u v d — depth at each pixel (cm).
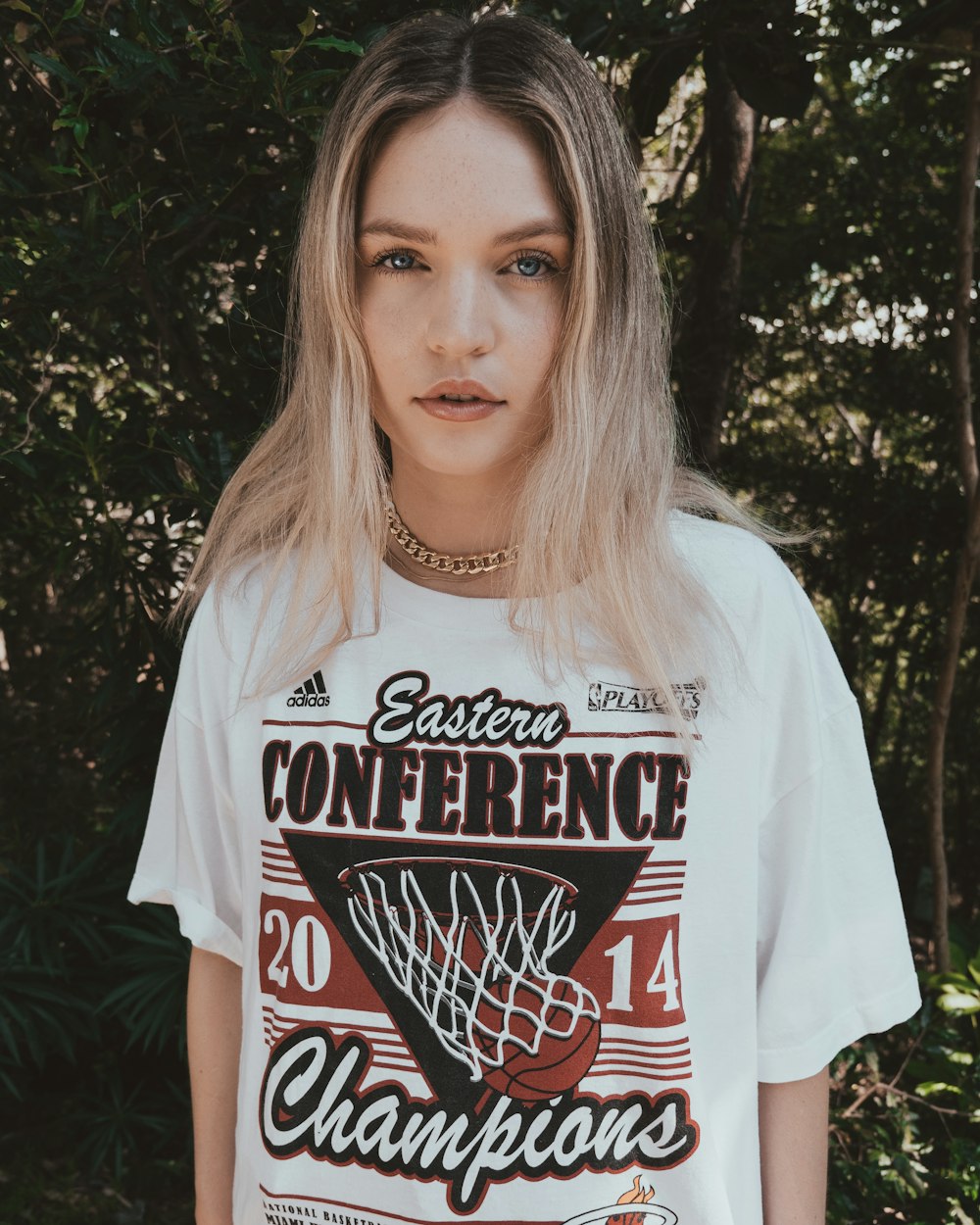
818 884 95
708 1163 89
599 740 91
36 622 353
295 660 98
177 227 167
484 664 93
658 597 92
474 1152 88
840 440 439
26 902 285
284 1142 92
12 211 177
